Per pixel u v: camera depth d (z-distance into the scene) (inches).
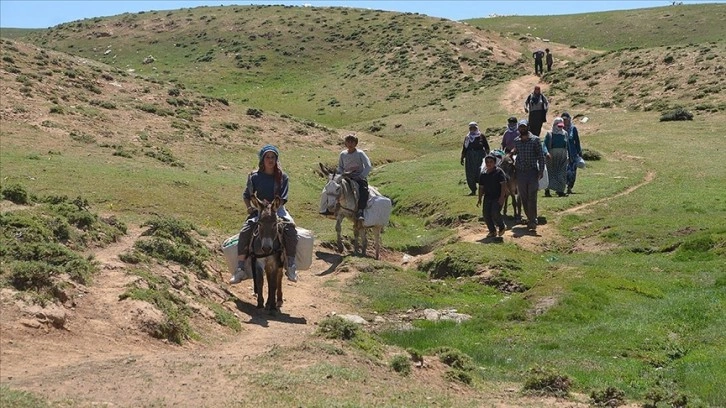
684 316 532.4
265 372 365.7
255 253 534.6
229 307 554.9
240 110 1882.4
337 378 365.7
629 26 4338.1
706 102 1857.8
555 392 398.3
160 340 433.4
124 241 646.5
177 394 326.6
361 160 796.6
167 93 1813.5
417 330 545.6
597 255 763.4
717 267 666.8
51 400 302.0
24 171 992.9
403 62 3179.1
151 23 4227.4
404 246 873.5
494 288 677.9
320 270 736.3
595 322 539.2
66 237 580.4
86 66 1862.7
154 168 1159.0
